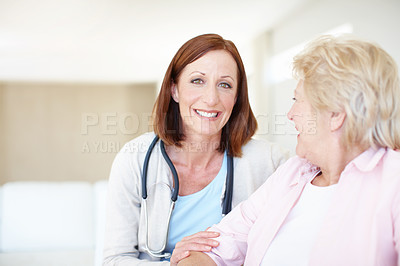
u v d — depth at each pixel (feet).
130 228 3.79
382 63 2.28
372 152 2.37
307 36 12.39
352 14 9.77
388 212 2.11
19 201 6.48
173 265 3.16
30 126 24.52
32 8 12.60
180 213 3.80
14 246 6.31
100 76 23.85
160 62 20.85
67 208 6.59
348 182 2.37
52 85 24.94
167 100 3.80
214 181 3.84
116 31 15.44
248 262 2.89
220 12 13.20
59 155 24.61
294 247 2.60
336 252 2.27
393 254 2.14
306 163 2.95
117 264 3.49
